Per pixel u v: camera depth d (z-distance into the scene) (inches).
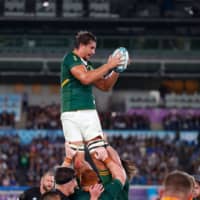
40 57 4200.3
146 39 4227.4
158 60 4232.3
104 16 4343.0
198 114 4379.9
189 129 4229.8
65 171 661.3
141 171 3737.7
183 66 4291.3
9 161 3740.2
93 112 668.7
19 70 4274.1
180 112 4394.7
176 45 4244.6
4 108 4411.9
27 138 4062.5
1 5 4338.1
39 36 4205.2
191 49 4247.0
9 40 4207.7
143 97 4571.9
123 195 669.9
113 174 640.4
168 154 3932.1
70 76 664.4
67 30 4200.3
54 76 4500.5
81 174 663.1
